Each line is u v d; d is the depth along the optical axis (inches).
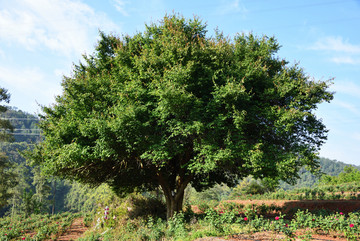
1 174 1493.6
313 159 484.4
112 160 556.7
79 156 463.8
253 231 336.8
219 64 477.1
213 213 374.6
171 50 457.1
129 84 474.6
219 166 535.8
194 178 734.5
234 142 456.8
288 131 459.5
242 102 463.2
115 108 441.4
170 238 394.0
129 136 453.7
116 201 816.3
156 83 438.6
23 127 5433.1
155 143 459.5
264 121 488.1
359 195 737.6
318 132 522.9
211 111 457.1
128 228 550.6
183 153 545.0
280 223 311.7
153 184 741.9
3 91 1360.7
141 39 555.5
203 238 322.3
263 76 491.5
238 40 557.3
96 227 696.4
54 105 582.9
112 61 580.1
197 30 534.0
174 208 596.7
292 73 514.6
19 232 715.4
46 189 2444.6
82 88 525.3
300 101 486.6
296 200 831.7
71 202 3843.5
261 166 444.1
